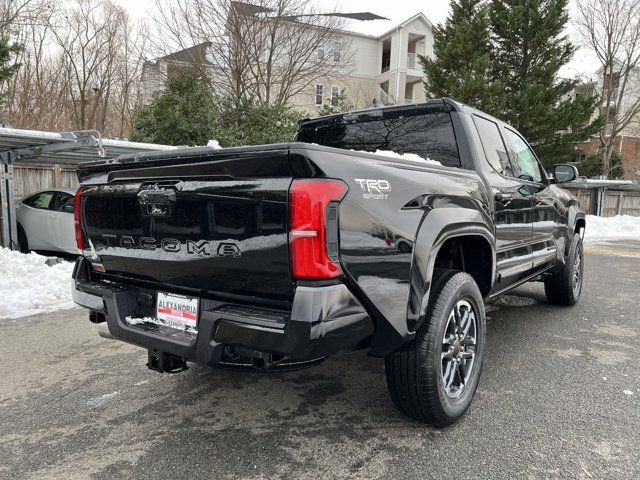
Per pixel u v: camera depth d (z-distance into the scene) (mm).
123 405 3199
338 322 2049
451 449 2609
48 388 3484
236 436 2771
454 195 2877
